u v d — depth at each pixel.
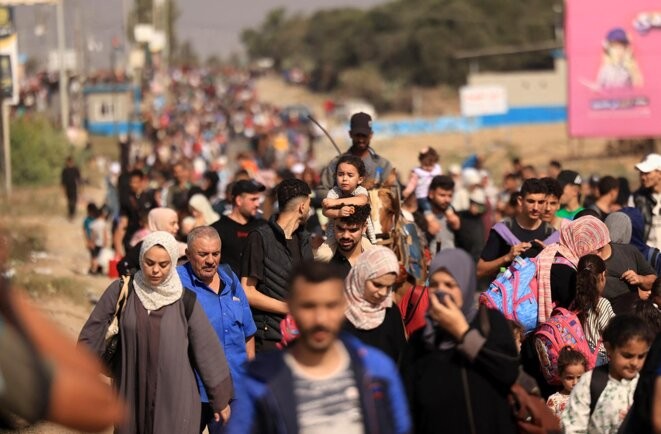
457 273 13.47
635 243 27.64
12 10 84.69
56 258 56.50
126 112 187.12
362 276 15.88
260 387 11.59
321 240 22.67
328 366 11.77
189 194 39.41
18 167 110.38
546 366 19.31
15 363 5.48
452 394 13.24
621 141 138.50
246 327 20.38
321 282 11.41
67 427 5.62
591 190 39.00
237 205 26.81
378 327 16.00
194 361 18.73
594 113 114.50
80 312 41.44
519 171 56.84
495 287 20.97
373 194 23.05
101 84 191.12
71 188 82.31
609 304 20.31
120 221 48.50
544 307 20.61
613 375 15.67
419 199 35.69
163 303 18.28
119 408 5.78
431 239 34.22
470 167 62.69
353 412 11.70
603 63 114.19
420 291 18.44
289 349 11.92
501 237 24.39
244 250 22.14
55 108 191.12
